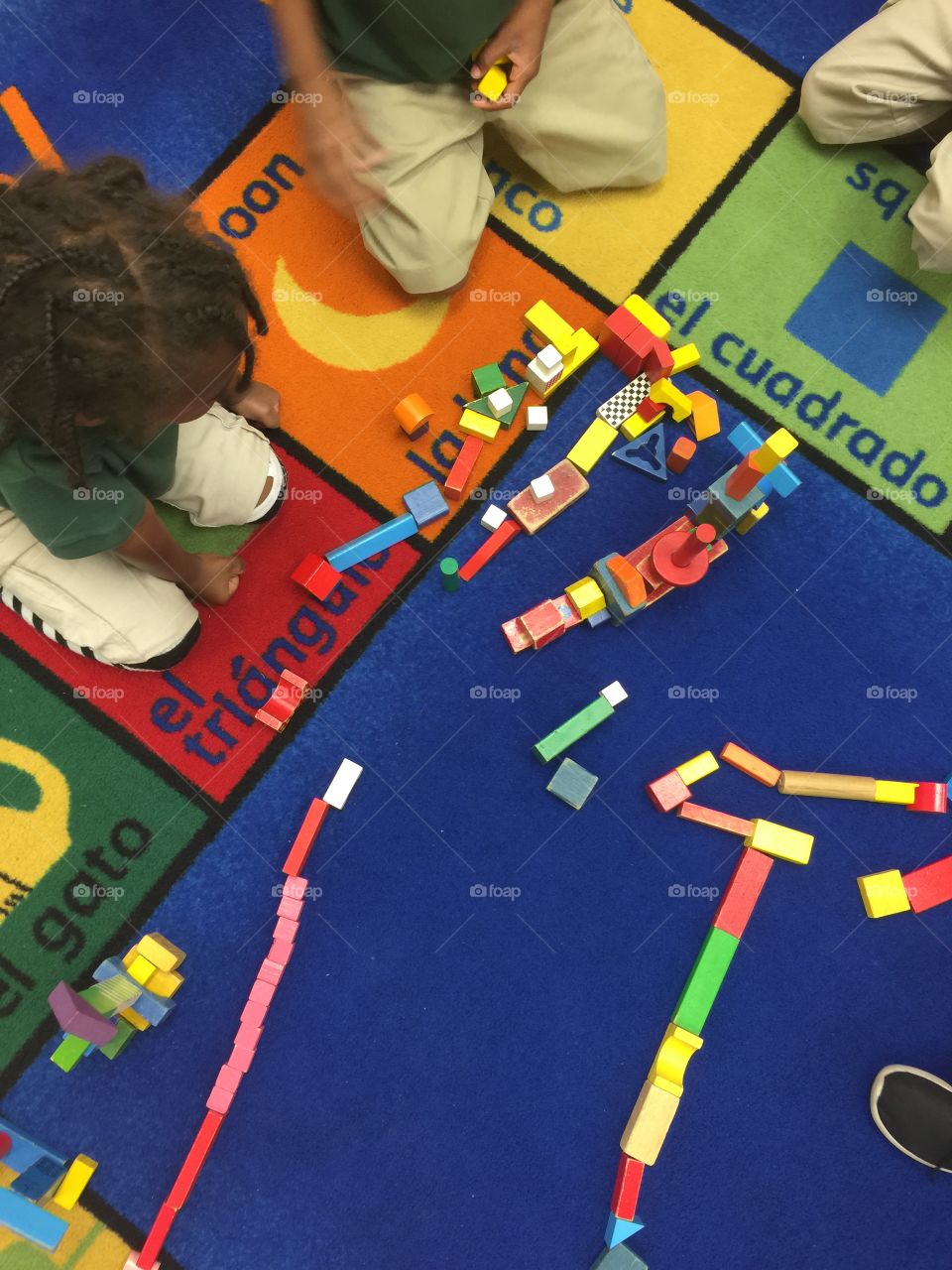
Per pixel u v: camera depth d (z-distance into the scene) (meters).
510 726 1.38
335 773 1.36
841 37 1.56
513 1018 1.32
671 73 1.55
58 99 1.51
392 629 1.40
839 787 1.35
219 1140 1.28
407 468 1.44
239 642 1.39
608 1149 1.29
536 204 1.51
